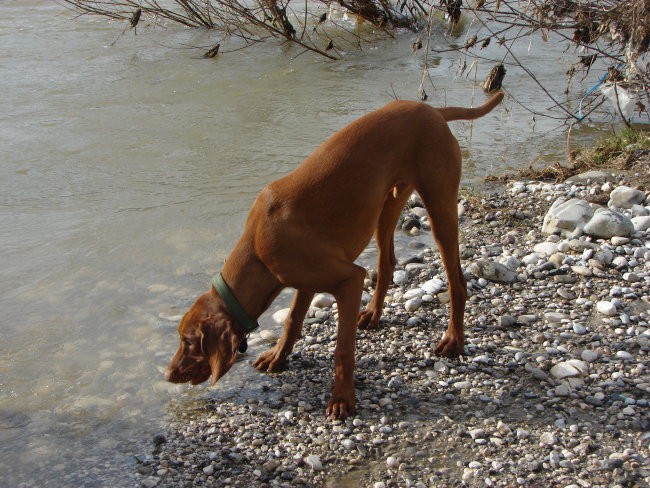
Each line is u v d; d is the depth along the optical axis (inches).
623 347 121.8
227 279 112.0
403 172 114.4
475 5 190.9
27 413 114.5
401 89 223.6
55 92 220.2
